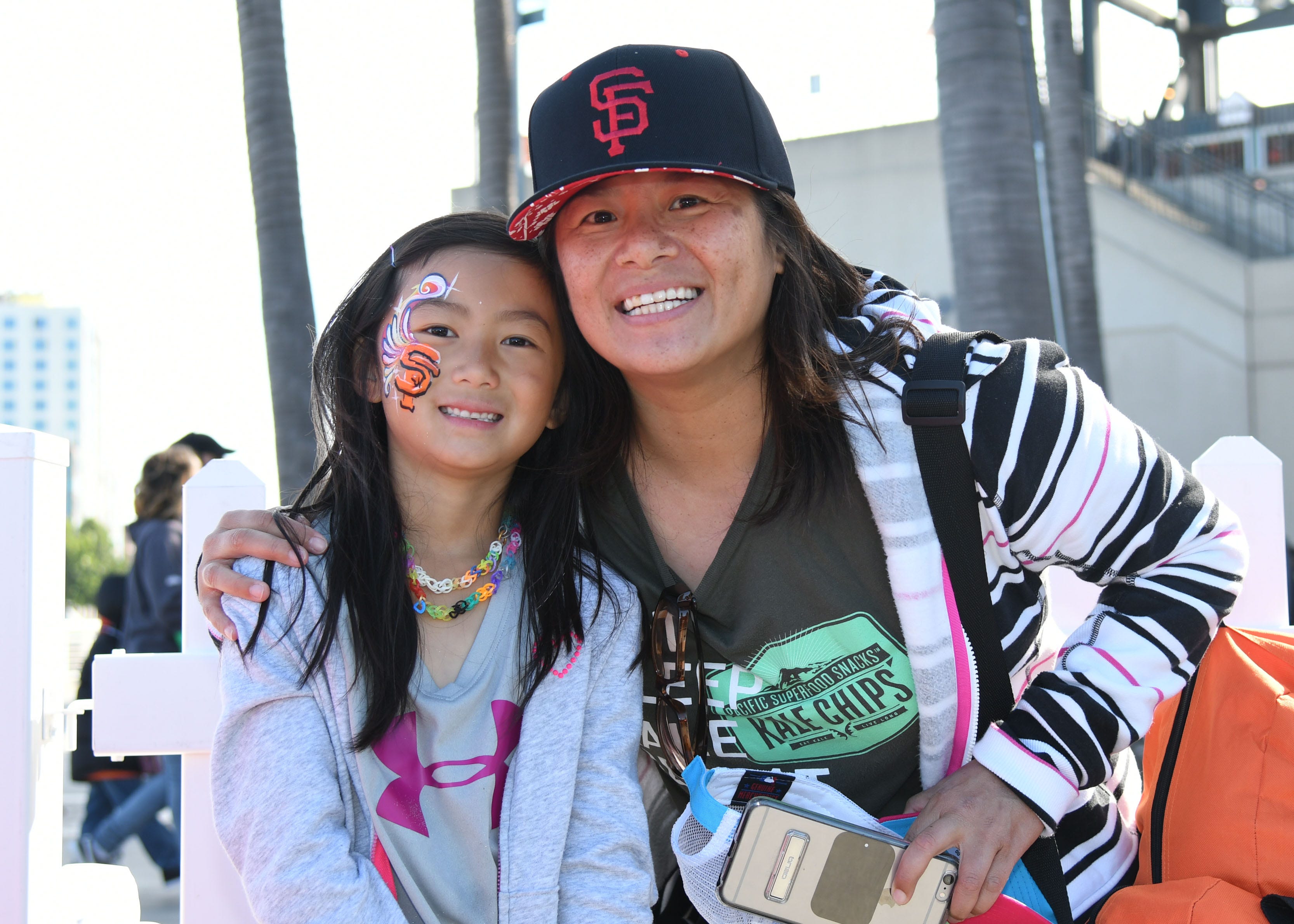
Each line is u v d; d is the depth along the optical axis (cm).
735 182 143
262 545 150
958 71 452
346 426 162
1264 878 138
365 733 146
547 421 168
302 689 147
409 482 161
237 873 189
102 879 219
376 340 163
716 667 158
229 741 146
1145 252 1245
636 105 139
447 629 160
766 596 151
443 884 146
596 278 144
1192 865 145
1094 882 153
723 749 162
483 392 153
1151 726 161
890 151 1306
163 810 502
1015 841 138
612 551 169
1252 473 209
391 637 150
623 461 163
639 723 162
